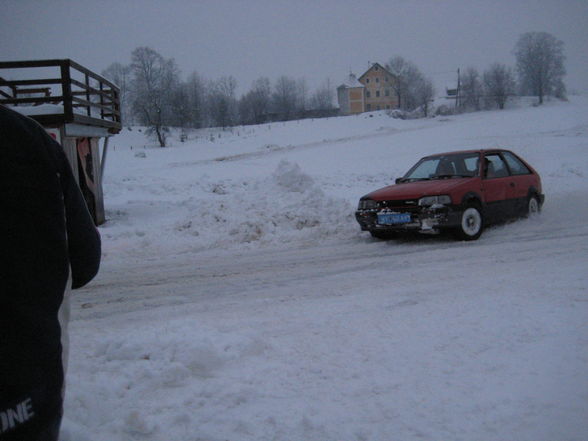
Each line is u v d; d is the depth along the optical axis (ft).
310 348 12.28
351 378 10.64
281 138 178.50
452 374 10.69
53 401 4.71
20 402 4.38
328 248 27.71
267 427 8.82
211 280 21.31
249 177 86.69
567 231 28.37
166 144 191.52
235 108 323.37
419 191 26.86
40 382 4.58
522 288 16.67
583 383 10.09
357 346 12.30
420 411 9.26
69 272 5.09
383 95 360.07
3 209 4.49
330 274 21.33
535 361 11.13
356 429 8.71
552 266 19.88
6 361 4.37
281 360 11.62
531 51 292.61
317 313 15.20
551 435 8.45
